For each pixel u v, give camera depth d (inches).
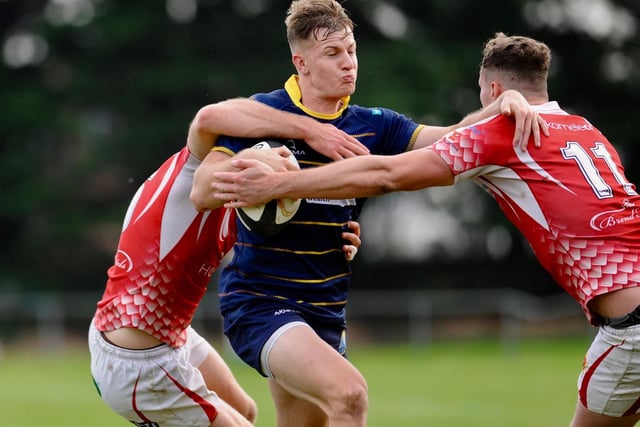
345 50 802.2
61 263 4318.4
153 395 838.5
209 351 896.3
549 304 4495.6
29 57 4439.0
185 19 4210.1
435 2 4347.9
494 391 2091.5
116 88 4234.7
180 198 819.4
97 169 4215.1
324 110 823.1
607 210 755.4
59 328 3553.2
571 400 1907.0
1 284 4212.6
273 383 879.1
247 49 4156.0
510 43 815.1
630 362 750.5
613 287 746.8
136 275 826.8
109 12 4202.8
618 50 4554.6
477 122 788.0
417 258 4589.1
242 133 786.8
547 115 794.2
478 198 4431.6
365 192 752.3
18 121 4220.0
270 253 807.1
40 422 1699.1
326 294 819.4
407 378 2405.3
